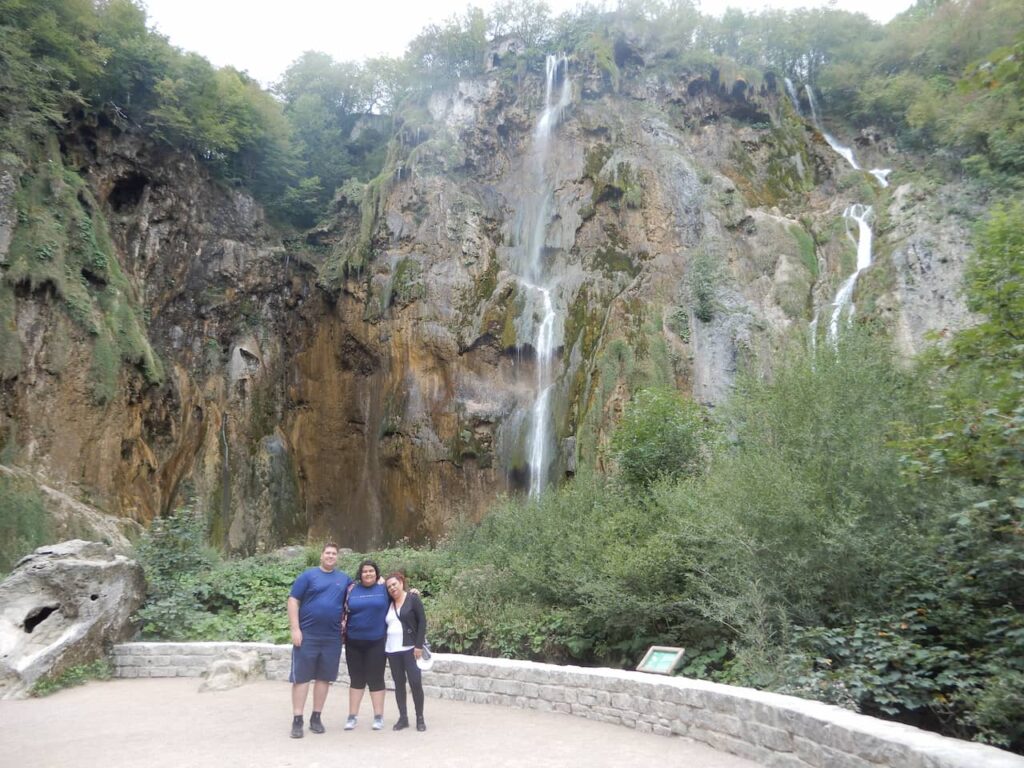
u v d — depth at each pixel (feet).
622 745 20.33
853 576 24.57
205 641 39.78
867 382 29.04
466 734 22.50
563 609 34.86
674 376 79.20
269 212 114.52
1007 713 18.19
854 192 97.86
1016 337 21.62
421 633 23.93
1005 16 107.34
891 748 13.99
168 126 95.81
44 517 61.26
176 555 48.34
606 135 105.91
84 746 22.57
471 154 110.83
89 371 74.02
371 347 98.27
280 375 103.40
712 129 107.55
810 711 16.66
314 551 53.62
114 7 95.81
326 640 23.57
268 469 96.43
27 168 75.87
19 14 81.87
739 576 25.72
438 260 98.68
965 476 22.18
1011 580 21.67
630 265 92.43
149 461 80.48
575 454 77.82
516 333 92.22
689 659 27.58
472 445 89.20
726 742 19.21
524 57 117.70
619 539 33.35
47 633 35.45
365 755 20.08
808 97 119.44
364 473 96.02
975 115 88.74
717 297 84.12
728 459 33.09
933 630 23.11
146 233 92.58
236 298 100.94
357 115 140.05
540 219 103.04
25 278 70.85
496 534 48.37
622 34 116.16
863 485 25.63
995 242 22.63
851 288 82.99
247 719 26.00
